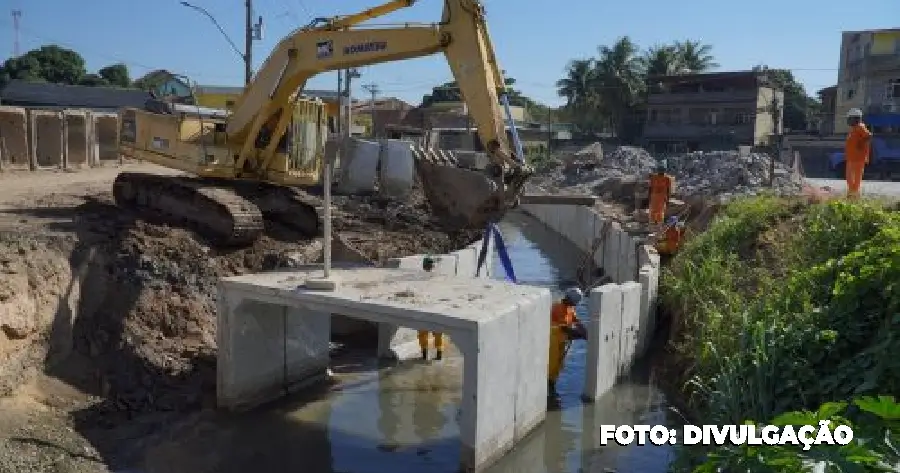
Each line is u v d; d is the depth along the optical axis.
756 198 17.58
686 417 10.23
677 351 12.02
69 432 8.86
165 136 15.70
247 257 14.05
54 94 47.16
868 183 30.02
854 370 7.29
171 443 9.09
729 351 9.55
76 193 19.05
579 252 27.66
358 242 16.27
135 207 15.56
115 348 10.61
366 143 15.61
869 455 4.62
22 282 9.82
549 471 8.85
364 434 9.86
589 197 19.75
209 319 11.88
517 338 9.16
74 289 10.78
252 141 15.02
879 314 7.88
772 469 4.75
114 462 8.48
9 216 14.01
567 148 61.94
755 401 7.85
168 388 10.25
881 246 8.80
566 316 11.59
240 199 14.59
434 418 10.42
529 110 88.06
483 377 8.37
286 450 9.29
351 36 13.04
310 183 15.86
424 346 12.77
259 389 10.51
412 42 12.12
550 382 11.56
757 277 12.07
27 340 9.73
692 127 57.06
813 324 8.31
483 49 11.38
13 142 25.98
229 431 9.65
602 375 11.28
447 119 58.34
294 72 14.06
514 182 11.48
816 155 45.97
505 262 14.33
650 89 59.16
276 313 10.69
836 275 9.22
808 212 13.54
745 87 55.41
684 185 29.36
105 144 31.72
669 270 15.40
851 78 49.31
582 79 65.81
